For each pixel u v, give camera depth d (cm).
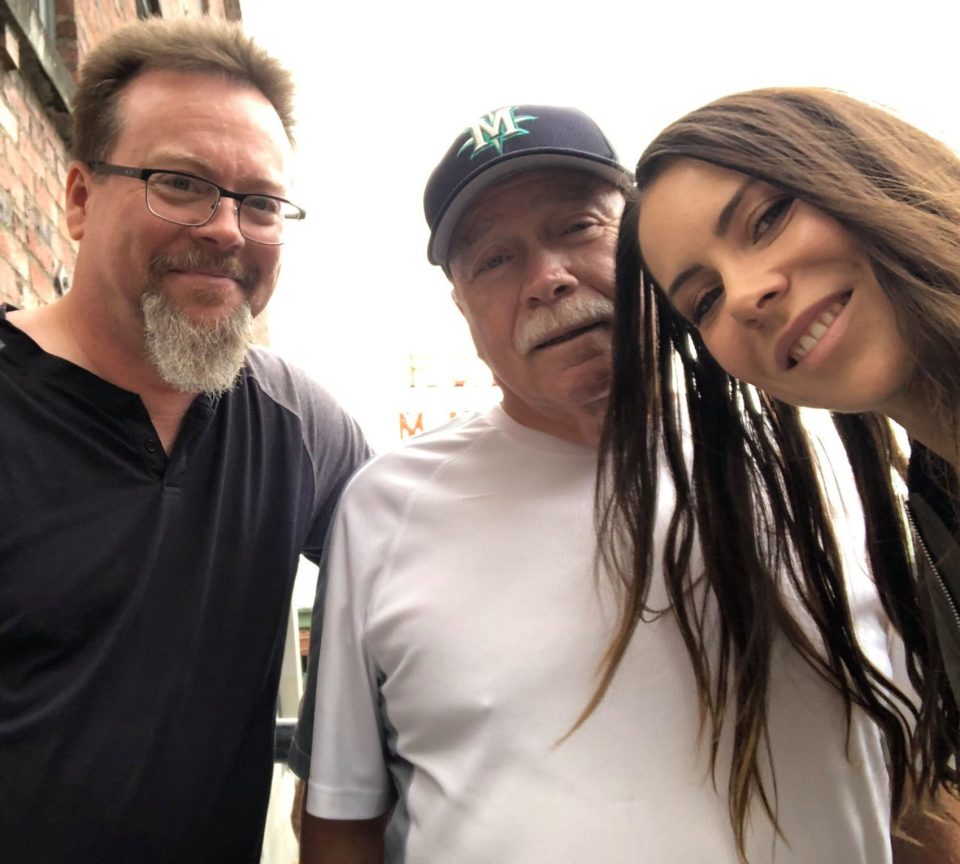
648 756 75
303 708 99
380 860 94
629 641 78
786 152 55
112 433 93
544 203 90
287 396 117
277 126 104
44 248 148
